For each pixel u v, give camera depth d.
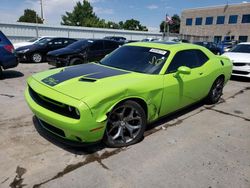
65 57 8.95
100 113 2.82
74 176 2.67
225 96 6.35
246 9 44.75
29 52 12.01
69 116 2.78
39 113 3.04
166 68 3.73
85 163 2.92
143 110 3.38
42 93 3.00
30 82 3.53
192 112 4.95
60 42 13.21
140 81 3.30
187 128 4.11
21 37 24.62
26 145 3.29
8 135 3.58
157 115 3.76
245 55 8.58
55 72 3.68
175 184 2.62
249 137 3.88
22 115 4.41
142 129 3.46
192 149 3.39
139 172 2.79
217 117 4.72
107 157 3.07
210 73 4.78
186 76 4.07
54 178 2.62
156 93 3.50
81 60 9.24
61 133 2.99
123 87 3.04
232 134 3.96
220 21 49.31
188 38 47.09
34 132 3.70
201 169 2.91
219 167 2.97
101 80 3.17
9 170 2.74
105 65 4.09
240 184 2.67
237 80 8.63
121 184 2.57
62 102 2.75
